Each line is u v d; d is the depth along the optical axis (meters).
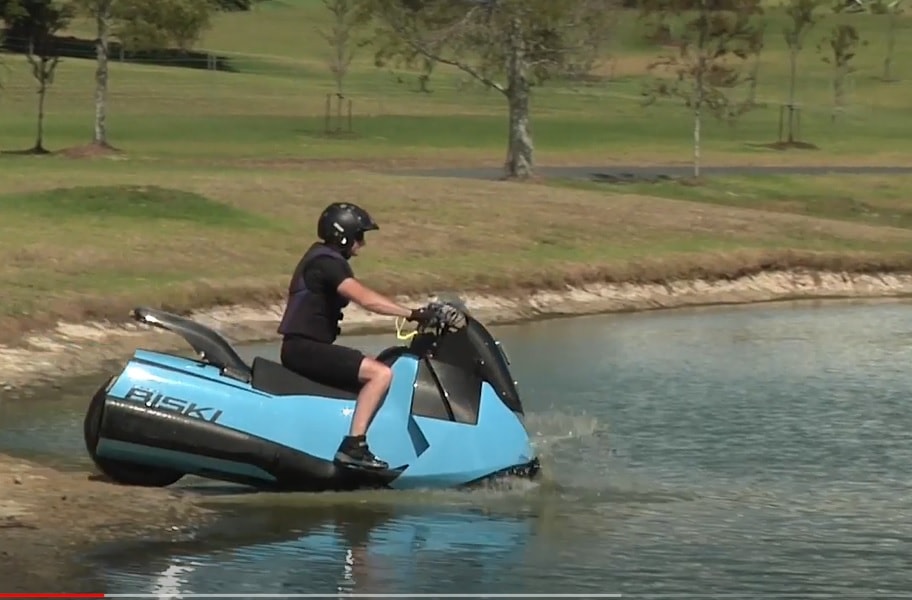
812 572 24.56
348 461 28.22
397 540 25.86
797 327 62.22
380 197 84.50
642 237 80.19
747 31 125.12
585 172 124.69
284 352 28.69
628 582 23.73
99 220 69.31
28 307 49.97
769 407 40.56
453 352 29.78
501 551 25.38
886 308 71.31
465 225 78.31
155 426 27.78
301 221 75.56
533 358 51.03
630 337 58.06
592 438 35.91
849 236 86.50
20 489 27.66
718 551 25.70
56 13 136.12
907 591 23.59
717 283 74.81
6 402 40.03
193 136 156.50
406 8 117.19
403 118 186.38
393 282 63.59
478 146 155.00
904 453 34.50
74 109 183.00
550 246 75.50
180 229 69.19
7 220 67.62
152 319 28.42
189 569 23.66
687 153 151.88
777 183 115.94
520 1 110.75
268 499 28.33
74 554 24.16
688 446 35.12
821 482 31.33
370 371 28.34
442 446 29.08
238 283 58.59
